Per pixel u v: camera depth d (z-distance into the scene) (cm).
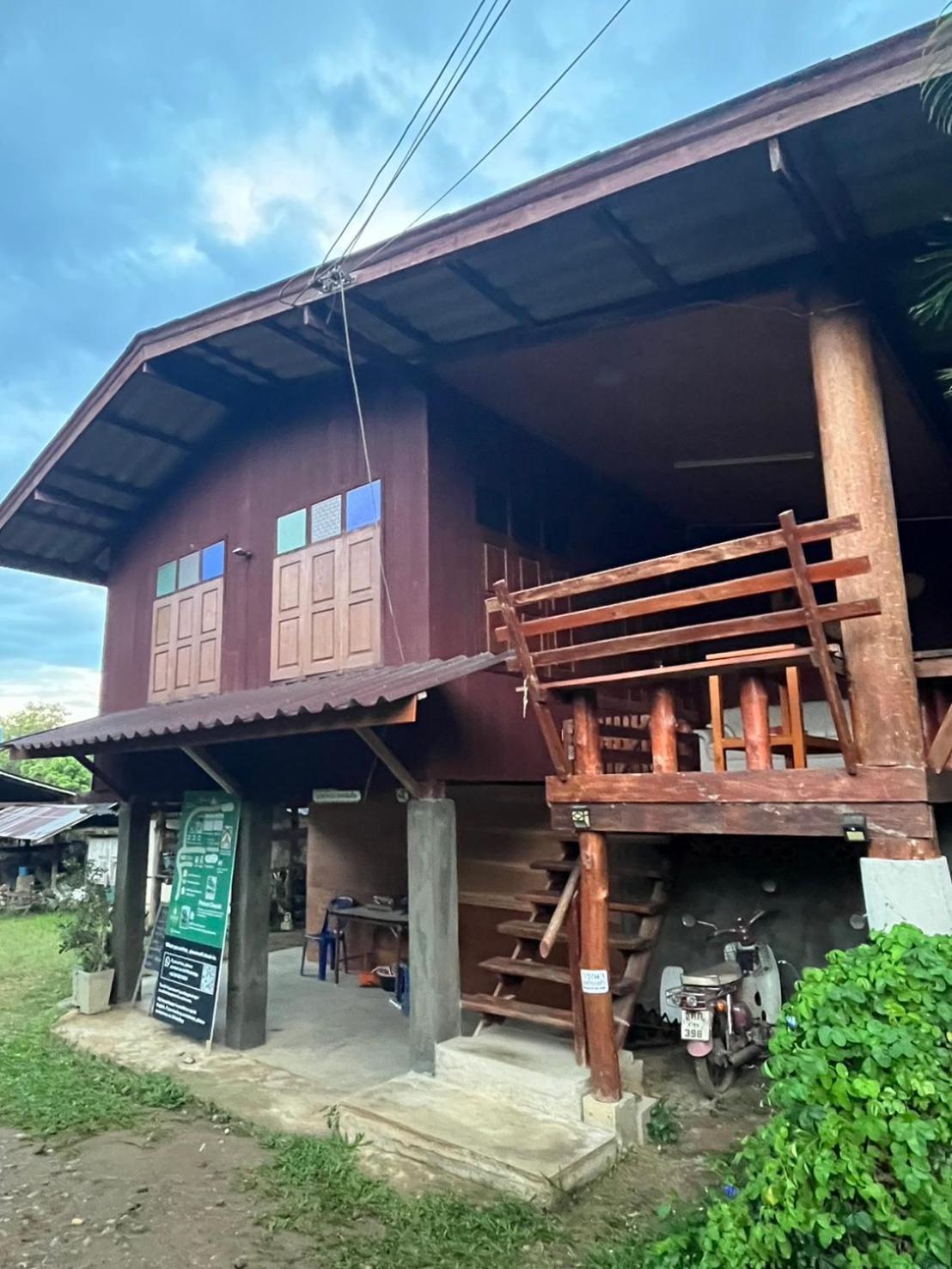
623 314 559
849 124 373
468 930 747
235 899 724
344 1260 376
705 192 433
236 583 831
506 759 656
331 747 667
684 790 443
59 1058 673
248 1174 462
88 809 1791
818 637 373
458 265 514
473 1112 491
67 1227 411
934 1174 251
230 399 817
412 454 672
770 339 587
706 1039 521
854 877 591
